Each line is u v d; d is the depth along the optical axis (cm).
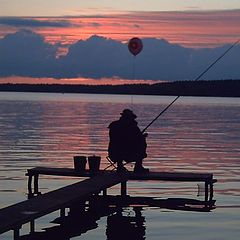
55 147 3866
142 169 1964
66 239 1300
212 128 6059
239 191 2028
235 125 6588
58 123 6581
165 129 5853
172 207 1720
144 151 1955
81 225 1464
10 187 2078
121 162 1950
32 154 3381
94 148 3828
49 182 2219
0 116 8000
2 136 4728
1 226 1185
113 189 2072
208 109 12338
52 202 1427
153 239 1295
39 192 1959
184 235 1332
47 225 1456
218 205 1747
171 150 3731
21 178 2331
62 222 1492
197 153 3550
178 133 5338
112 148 1941
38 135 4888
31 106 12838
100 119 7488
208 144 4231
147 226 1442
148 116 8188
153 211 1659
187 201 1822
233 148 3928
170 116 8662
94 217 1571
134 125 1939
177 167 2784
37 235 1340
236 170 2689
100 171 1986
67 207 1598
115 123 1945
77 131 5425
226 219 1527
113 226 1448
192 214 1605
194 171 2622
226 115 9262
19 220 1233
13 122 6662
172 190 2055
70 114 8919
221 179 2356
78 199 1507
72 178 2347
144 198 1878
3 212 1309
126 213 1631
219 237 1309
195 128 6041
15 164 2858
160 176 1881
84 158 2002
